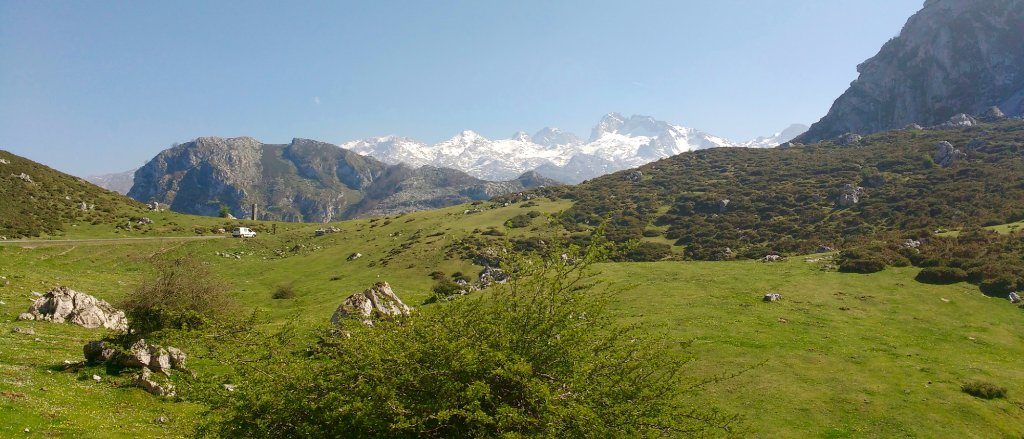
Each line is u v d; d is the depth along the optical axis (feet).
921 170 407.03
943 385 94.73
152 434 67.62
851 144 583.17
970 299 145.79
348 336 46.80
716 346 112.37
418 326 47.24
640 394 45.98
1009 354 112.16
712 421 51.31
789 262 193.57
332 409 41.14
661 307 142.31
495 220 402.52
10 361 87.30
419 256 314.35
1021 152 396.16
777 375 98.73
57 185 430.61
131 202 480.64
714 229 348.18
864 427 81.05
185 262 118.21
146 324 98.58
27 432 58.70
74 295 133.90
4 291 160.66
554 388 44.34
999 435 79.25
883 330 125.39
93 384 83.05
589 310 50.83
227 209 547.90
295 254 355.36
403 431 41.88
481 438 39.65
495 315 50.03
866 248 200.64
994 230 212.23
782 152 597.11
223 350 47.67
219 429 44.11
